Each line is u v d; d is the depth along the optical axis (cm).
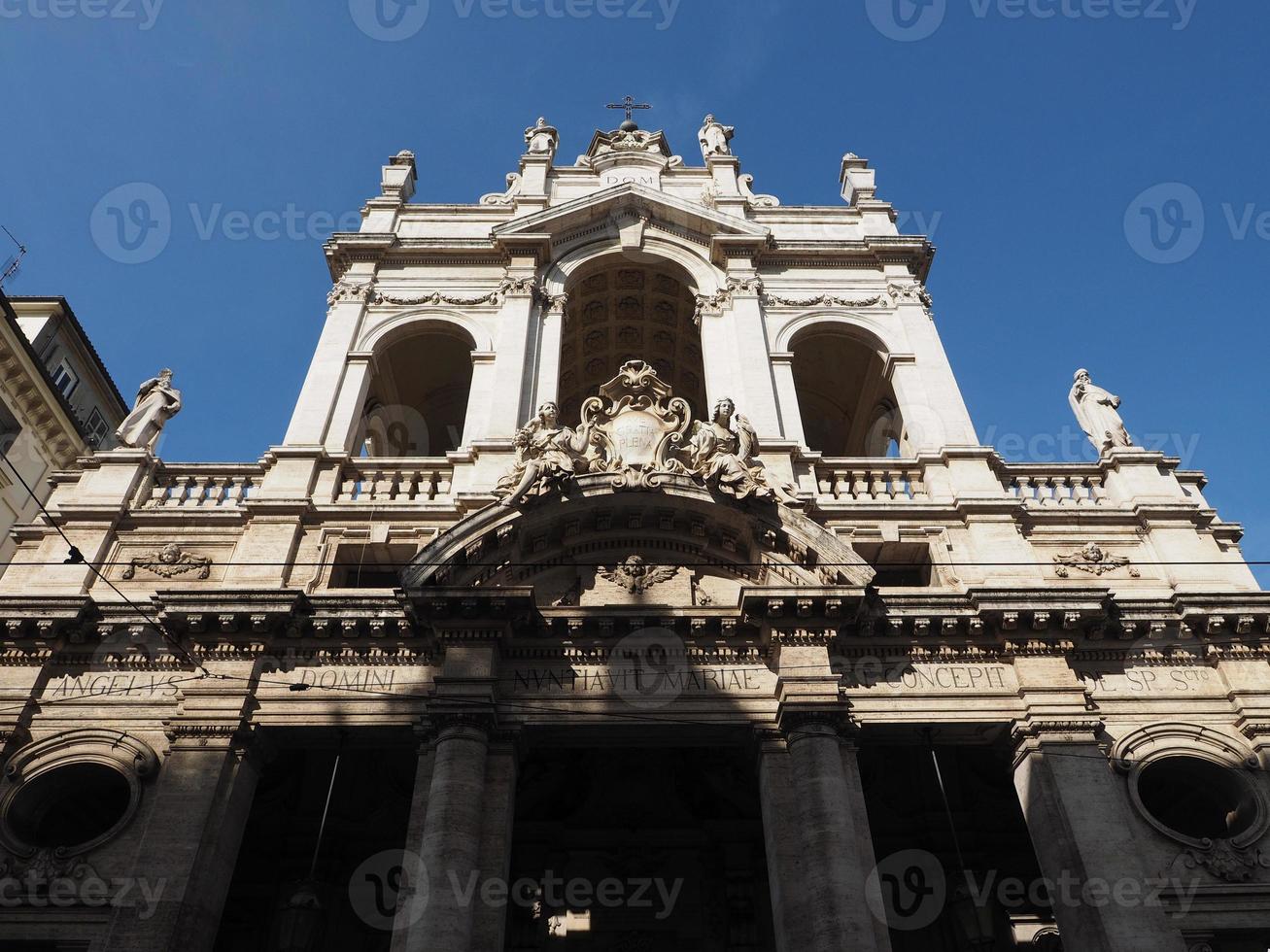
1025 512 1836
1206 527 1839
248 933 1762
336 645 1583
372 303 2272
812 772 1420
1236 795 1521
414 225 2520
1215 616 1606
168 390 2048
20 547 1755
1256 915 1379
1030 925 1780
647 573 1673
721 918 1762
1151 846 1441
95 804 1667
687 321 2588
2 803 1444
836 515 1820
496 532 1611
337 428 1984
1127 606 1620
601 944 1744
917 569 1844
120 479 1847
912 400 2095
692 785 1903
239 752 1479
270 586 1683
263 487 1831
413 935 1260
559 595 1650
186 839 1373
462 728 1449
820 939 1273
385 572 1811
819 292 2327
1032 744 1505
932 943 1773
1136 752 1526
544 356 2172
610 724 1510
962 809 1878
